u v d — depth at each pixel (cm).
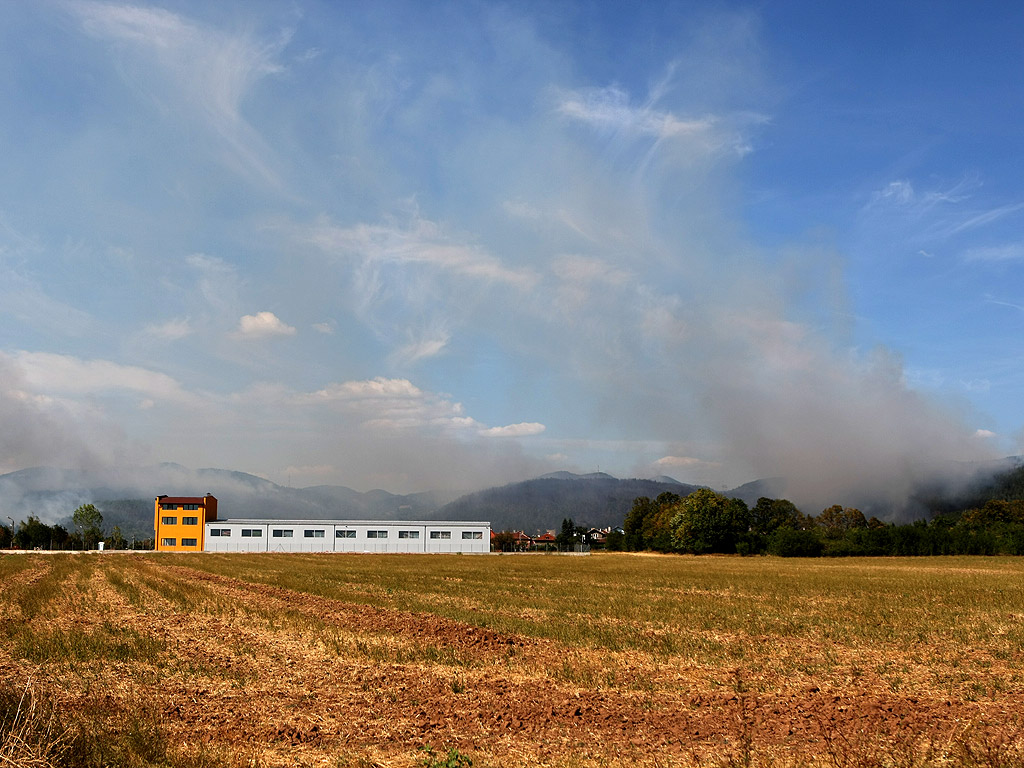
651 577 6362
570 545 16688
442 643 2569
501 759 1378
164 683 1931
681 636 2741
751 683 1959
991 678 2022
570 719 1623
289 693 1830
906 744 1443
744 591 4875
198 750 1397
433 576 6275
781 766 1338
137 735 1438
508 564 8812
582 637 2692
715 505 13838
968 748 1397
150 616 3300
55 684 1909
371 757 1377
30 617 3275
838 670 2134
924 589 4981
